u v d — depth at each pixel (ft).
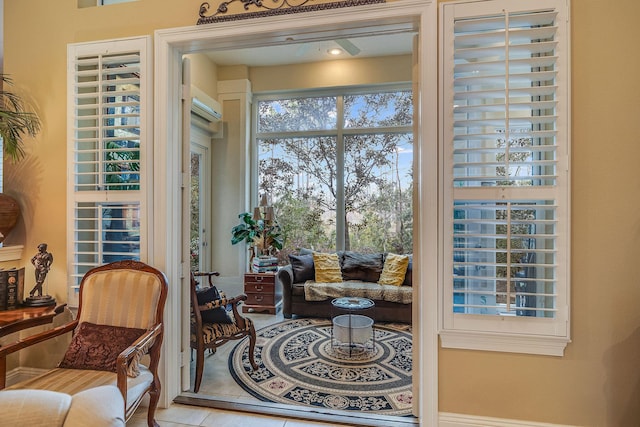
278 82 17.11
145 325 6.74
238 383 8.95
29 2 8.41
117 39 7.81
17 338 8.41
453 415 6.58
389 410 7.65
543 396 6.30
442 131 6.51
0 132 7.66
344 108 17.11
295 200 17.52
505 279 6.23
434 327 6.59
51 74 8.27
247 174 17.13
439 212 6.54
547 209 6.36
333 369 9.80
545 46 6.13
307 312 14.49
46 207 8.30
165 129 7.67
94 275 7.27
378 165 16.80
